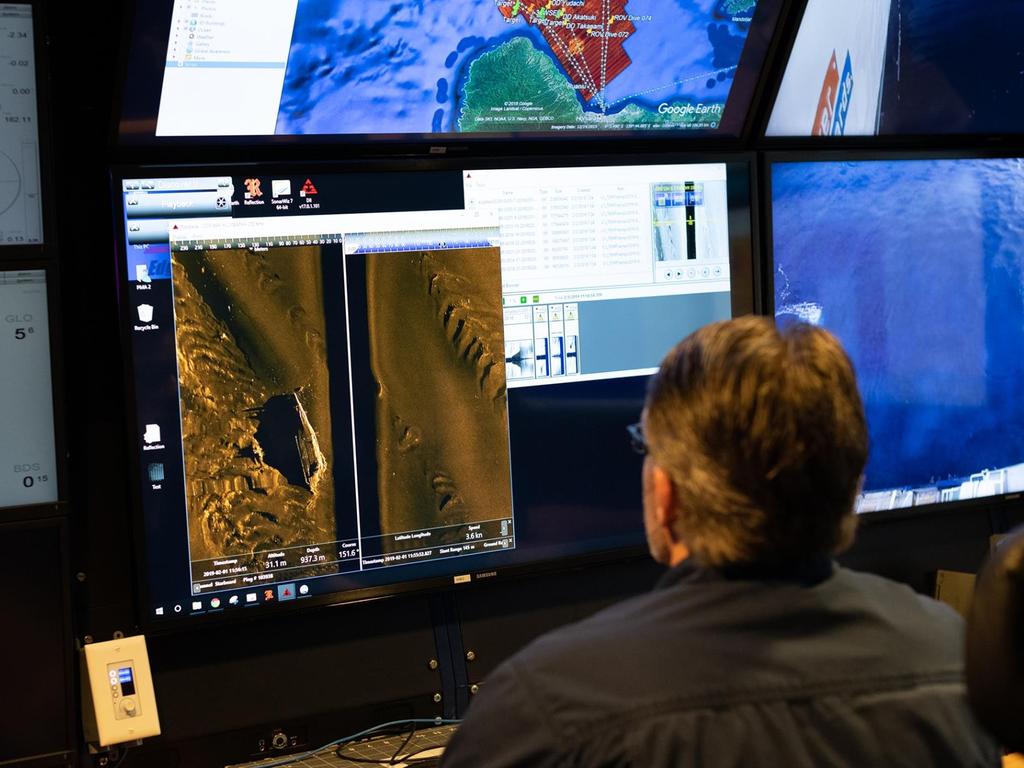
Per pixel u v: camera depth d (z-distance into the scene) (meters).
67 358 1.73
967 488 2.28
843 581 0.93
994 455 2.30
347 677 1.88
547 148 2.00
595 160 1.96
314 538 1.83
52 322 1.64
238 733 1.81
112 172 1.67
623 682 0.85
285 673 1.85
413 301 1.87
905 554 2.27
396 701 1.90
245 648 1.84
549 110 1.95
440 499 1.90
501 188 1.92
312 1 1.71
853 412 0.91
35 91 1.59
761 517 0.88
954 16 2.18
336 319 1.82
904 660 0.89
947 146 2.30
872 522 2.23
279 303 1.79
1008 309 2.29
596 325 2.00
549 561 1.98
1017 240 2.29
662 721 0.83
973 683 0.79
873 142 2.22
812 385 0.89
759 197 2.10
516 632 2.00
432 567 1.91
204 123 1.74
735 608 0.89
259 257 1.77
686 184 2.04
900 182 2.19
